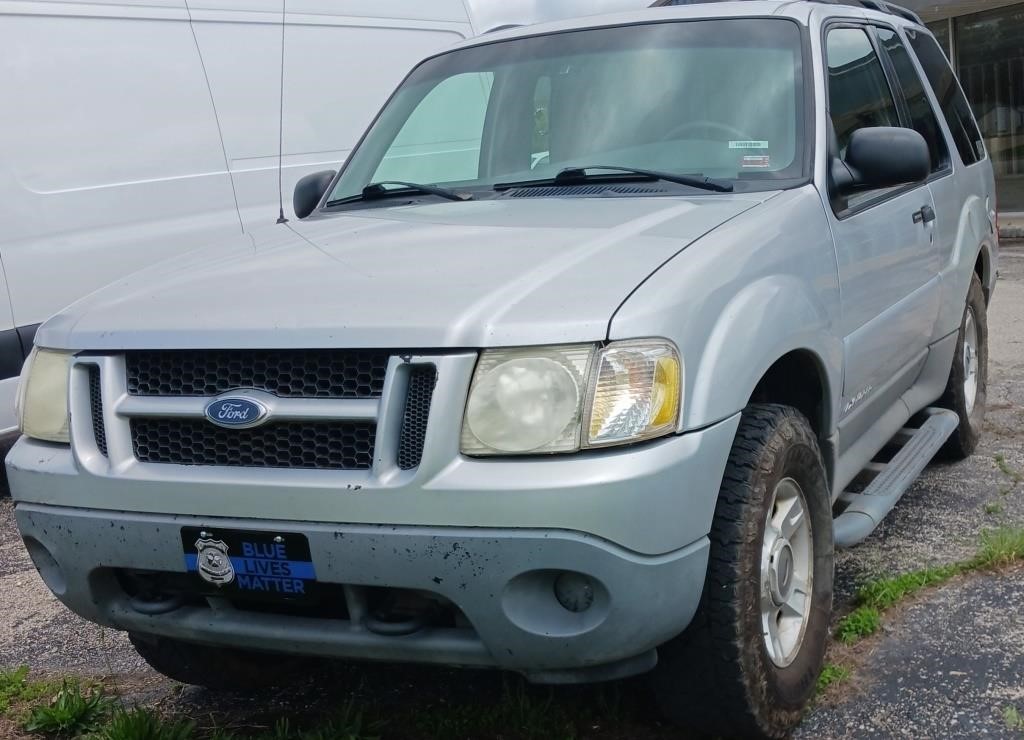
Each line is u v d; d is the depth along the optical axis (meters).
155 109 6.58
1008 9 15.46
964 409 5.24
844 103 4.01
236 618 2.83
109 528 2.78
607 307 2.56
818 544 3.20
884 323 3.96
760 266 3.01
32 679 3.78
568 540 2.43
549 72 4.11
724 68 3.87
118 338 2.84
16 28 6.01
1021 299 9.84
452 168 4.08
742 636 2.71
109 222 6.36
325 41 7.52
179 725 3.22
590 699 3.28
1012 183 15.99
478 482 2.46
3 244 5.93
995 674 3.29
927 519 4.64
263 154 7.13
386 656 2.70
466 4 8.66
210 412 2.67
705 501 2.62
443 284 2.73
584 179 3.68
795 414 3.02
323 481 2.56
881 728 3.05
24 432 3.04
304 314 2.69
